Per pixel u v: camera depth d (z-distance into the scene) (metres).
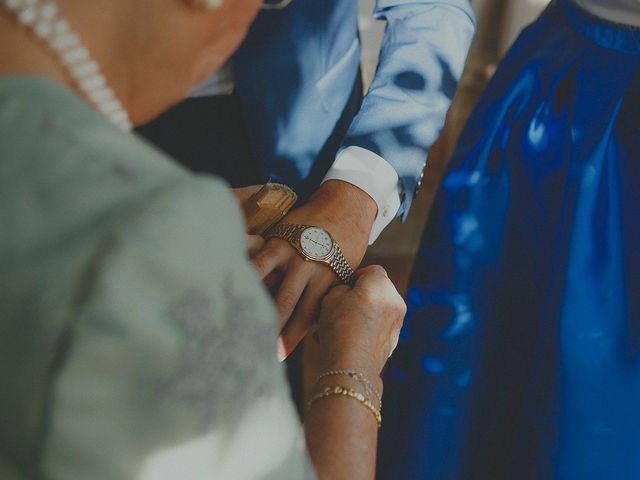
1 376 0.51
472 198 1.68
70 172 0.54
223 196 0.55
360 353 1.03
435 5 1.50
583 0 1.52
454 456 1.79
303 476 0.62
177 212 0.51
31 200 0.53
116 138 0.57
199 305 0.52
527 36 1.66
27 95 0.57
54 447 0.50
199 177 0.56
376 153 1.40
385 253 3.00
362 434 0.91
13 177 0.54
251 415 0.57
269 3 1.43
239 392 0.56
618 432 1.61
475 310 1.71
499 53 2.99
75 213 0.52
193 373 0.53
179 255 0.51
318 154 1.60
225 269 0.54
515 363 1.75
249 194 1.31
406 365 1.79
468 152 1.69
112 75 0.66
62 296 0.50
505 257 1.68
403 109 1.44
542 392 1.64
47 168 0.54
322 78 1.55
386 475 1.83
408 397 1.79
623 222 1.53
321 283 1.24
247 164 1.59
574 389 1.61
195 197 0.53
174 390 0.52
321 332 1.09
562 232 1.57
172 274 0.51
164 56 0.67
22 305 0.50
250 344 0.56
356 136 1.43
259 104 1.51
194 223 0.52
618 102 1.50
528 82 1.63
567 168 1.57
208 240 0.53
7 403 0.51
